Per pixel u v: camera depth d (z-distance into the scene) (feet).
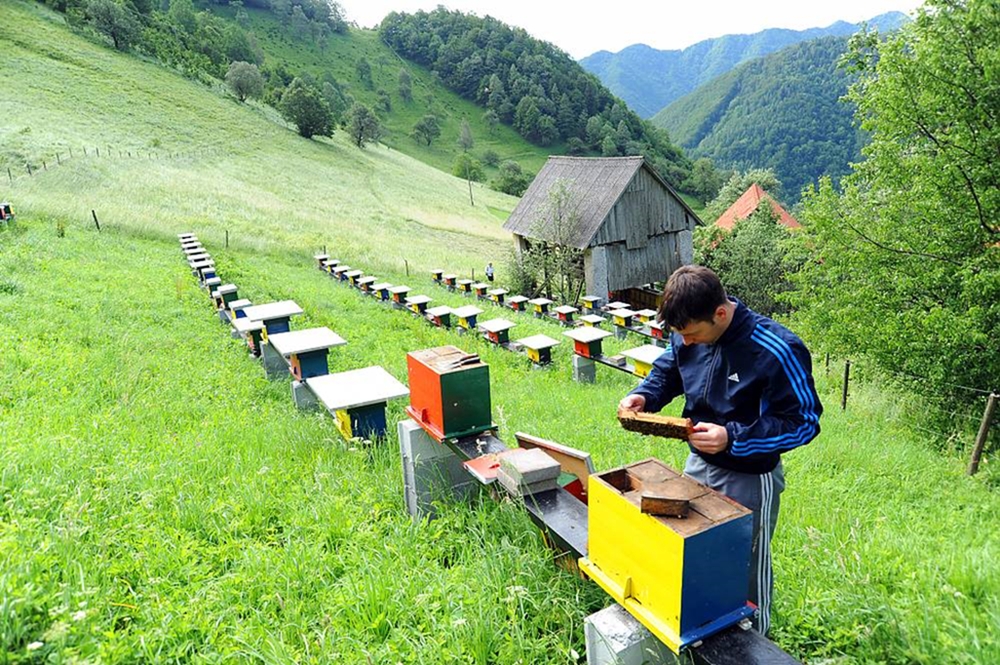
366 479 16.97
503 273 102.06
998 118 40.98
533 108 507.71
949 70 41.68
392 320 53.83
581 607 10.64
